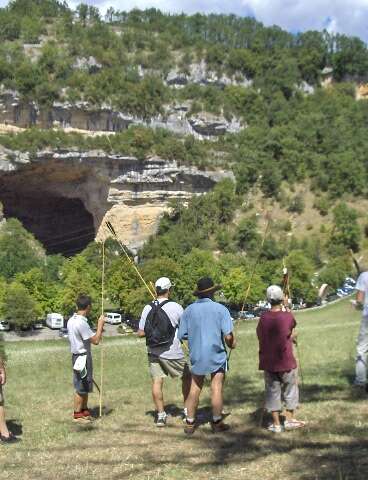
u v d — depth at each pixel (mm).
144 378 23594
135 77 188250
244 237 153750
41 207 177625
